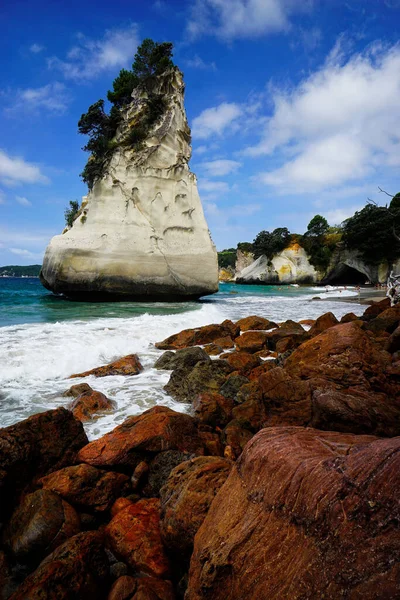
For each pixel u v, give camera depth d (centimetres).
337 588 161
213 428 557
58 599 243
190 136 3438
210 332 1237
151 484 405
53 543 308
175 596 264
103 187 2877
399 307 1163
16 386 732
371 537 165
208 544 228
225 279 11638
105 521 368
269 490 222
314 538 184
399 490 167
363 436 266
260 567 195
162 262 2853
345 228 6644
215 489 294
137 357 962
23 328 1264
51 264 2712
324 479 198
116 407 644
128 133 3128
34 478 393
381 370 579
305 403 527
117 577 292
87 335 1169
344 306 2617
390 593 143
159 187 2981
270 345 1184
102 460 407
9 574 303
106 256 2723
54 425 428
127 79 3509
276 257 7812
